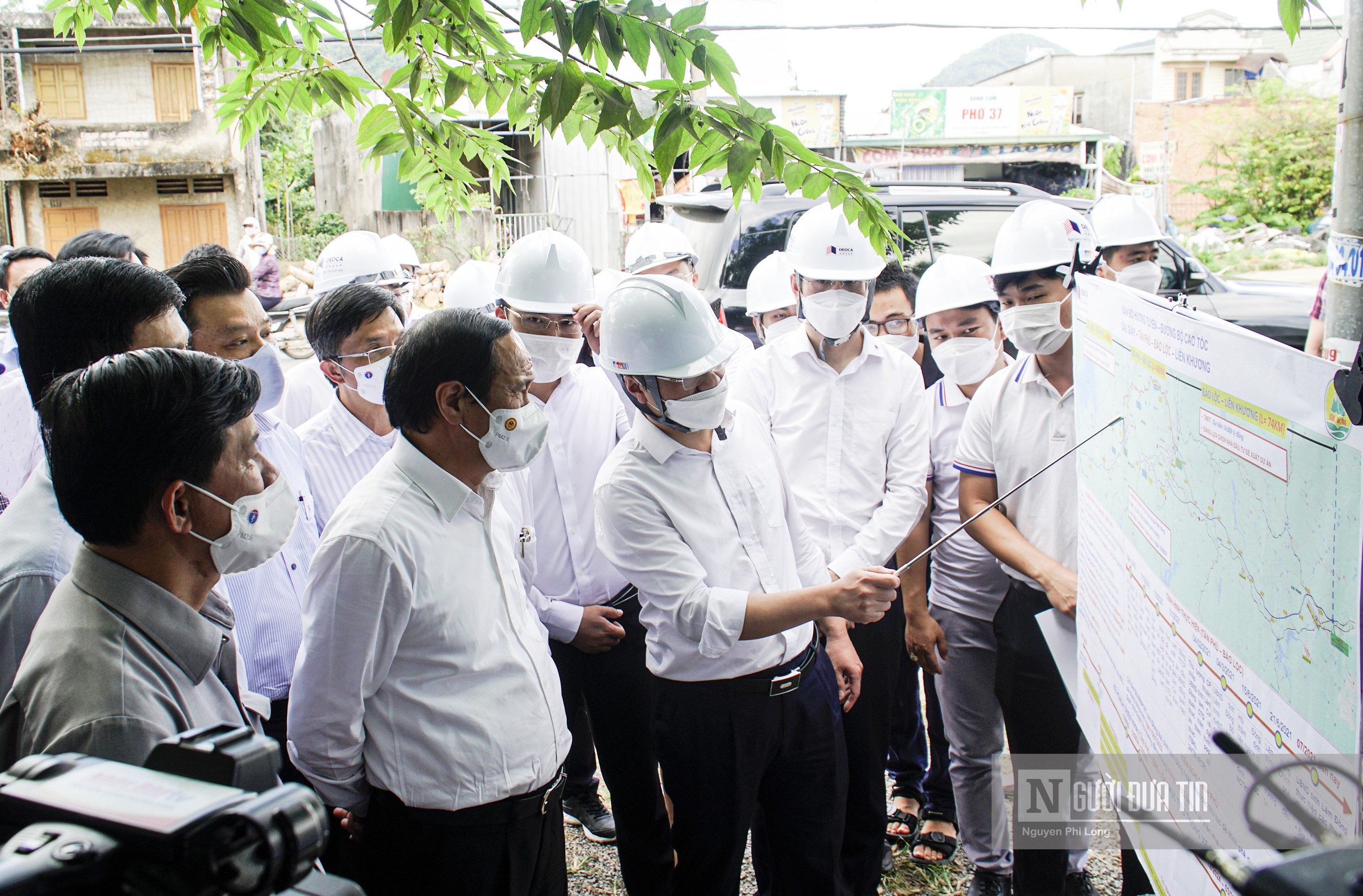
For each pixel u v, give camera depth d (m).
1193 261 7.08
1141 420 1.50
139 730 1.22
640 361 1.98
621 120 1.68
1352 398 0.85
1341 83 1.81
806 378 2.89
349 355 2.35
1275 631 1.01
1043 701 2.40
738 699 2.11
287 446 2.29
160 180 16.72
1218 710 1.17
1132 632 1.54
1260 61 26.28
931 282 2.90
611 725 2.66
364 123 2.26
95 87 16.28
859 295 2.75
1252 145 22.30
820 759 2.21
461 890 1.71
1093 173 20.98
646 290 2.02
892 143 20.05
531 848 1.78
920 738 3.14
